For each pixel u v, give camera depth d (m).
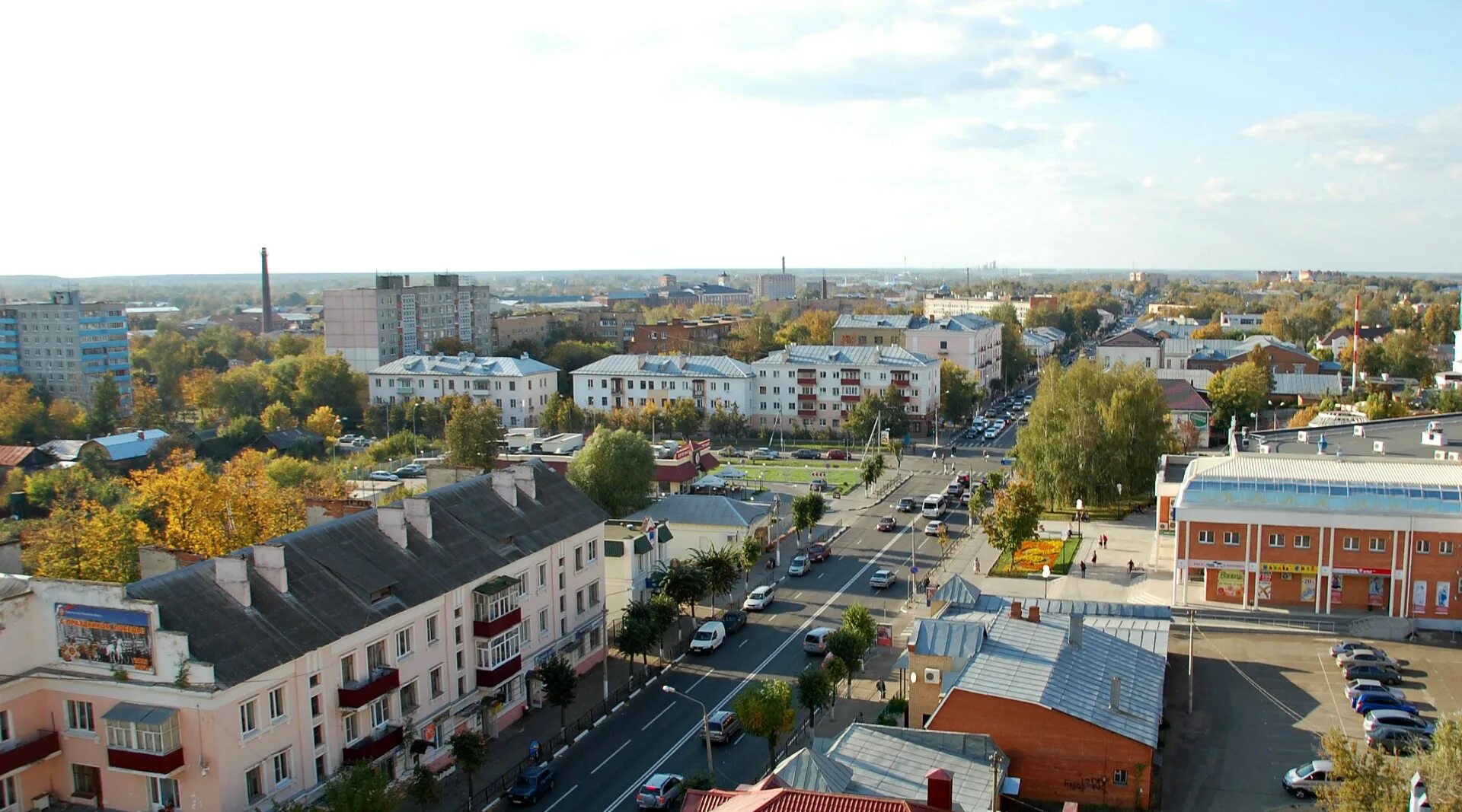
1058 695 67.19
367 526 75.75
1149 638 83.12
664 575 101.44
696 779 65.50
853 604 99.62
